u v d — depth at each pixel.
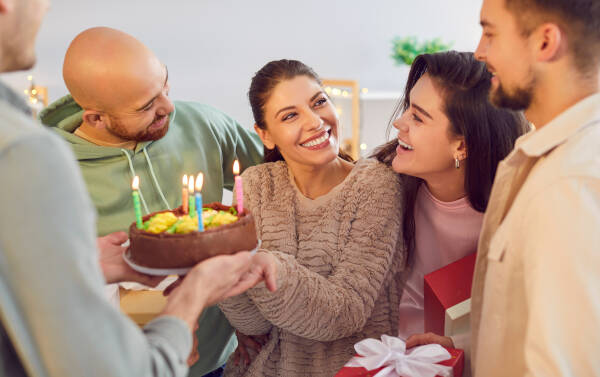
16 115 0.55
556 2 0.72
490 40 0.80
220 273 0.79
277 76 1.24
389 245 1.21
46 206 0.52
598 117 0.72
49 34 5.02
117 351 0.57
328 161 1.25
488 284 0.82
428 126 1.18
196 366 1.55
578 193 0.68
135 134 1.46
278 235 1.26
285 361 1.25
